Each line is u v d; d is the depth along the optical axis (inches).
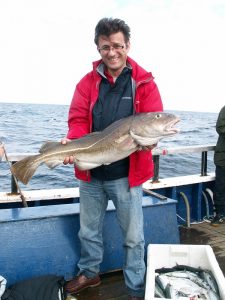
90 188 117.6
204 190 215.5
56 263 126.0
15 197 152.9
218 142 194.5
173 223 146.7
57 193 163.3
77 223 131.6
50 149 112.4
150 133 102.0
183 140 856.9
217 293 102.3
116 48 102.5
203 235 181.8
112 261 135.8
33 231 124.0
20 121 1544.0
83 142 109.5
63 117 2142.0
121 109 109.2
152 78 106.7
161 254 120.9
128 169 111.0
